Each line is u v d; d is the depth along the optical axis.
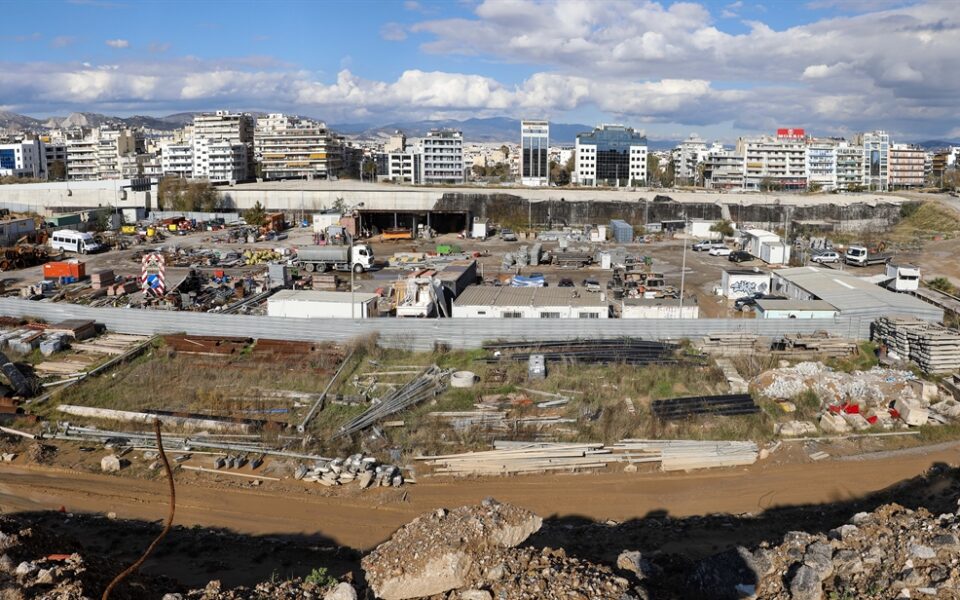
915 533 14.43
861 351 35.25
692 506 21.72
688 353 34.59
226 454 25.25
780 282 46.53
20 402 29.61
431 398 29.62
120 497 22.31
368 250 59.00
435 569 13.14
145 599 13.67
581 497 22.22
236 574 17.52
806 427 26.84
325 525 20.58
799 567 13.52
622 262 60.84
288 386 31.17
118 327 38.81
